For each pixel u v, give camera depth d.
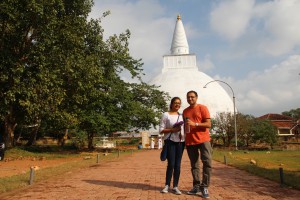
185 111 7.59
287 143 43.19
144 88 36.38
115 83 29.91
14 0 17.45
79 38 21.22
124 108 30.30
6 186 8.45
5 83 19.38
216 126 42.53
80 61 21.30
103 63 26.25
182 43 78.00
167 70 76.69
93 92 24.27
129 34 26.97
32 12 18.19
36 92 19.91
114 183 9.08
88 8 23.47
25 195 7.46
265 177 9.96
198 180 7.32
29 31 20.55
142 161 17.44
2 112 20.39
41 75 18.95
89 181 9.52
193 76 72.25
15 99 19.22
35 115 21.03
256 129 40.16
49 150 29.55
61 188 8.34
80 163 15.39
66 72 20.92
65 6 22.28
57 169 12.55
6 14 17.89
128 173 11.50
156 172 11.76
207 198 6.86
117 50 26.88
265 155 24.89
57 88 20.53
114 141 49.81
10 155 21.88
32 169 9.20
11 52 19.47
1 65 18.34
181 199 6.80
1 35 19.14
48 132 40.28
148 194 7.35
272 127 40.75
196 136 7.22
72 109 24.80
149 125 35.72
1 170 14.21
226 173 11.31
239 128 41.09
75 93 23.16
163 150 7.54
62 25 21.12
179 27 78.75
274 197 6.94
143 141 43.59
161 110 38.34
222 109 67.31
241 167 12.90
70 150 31.12
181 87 68.94
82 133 31.50
